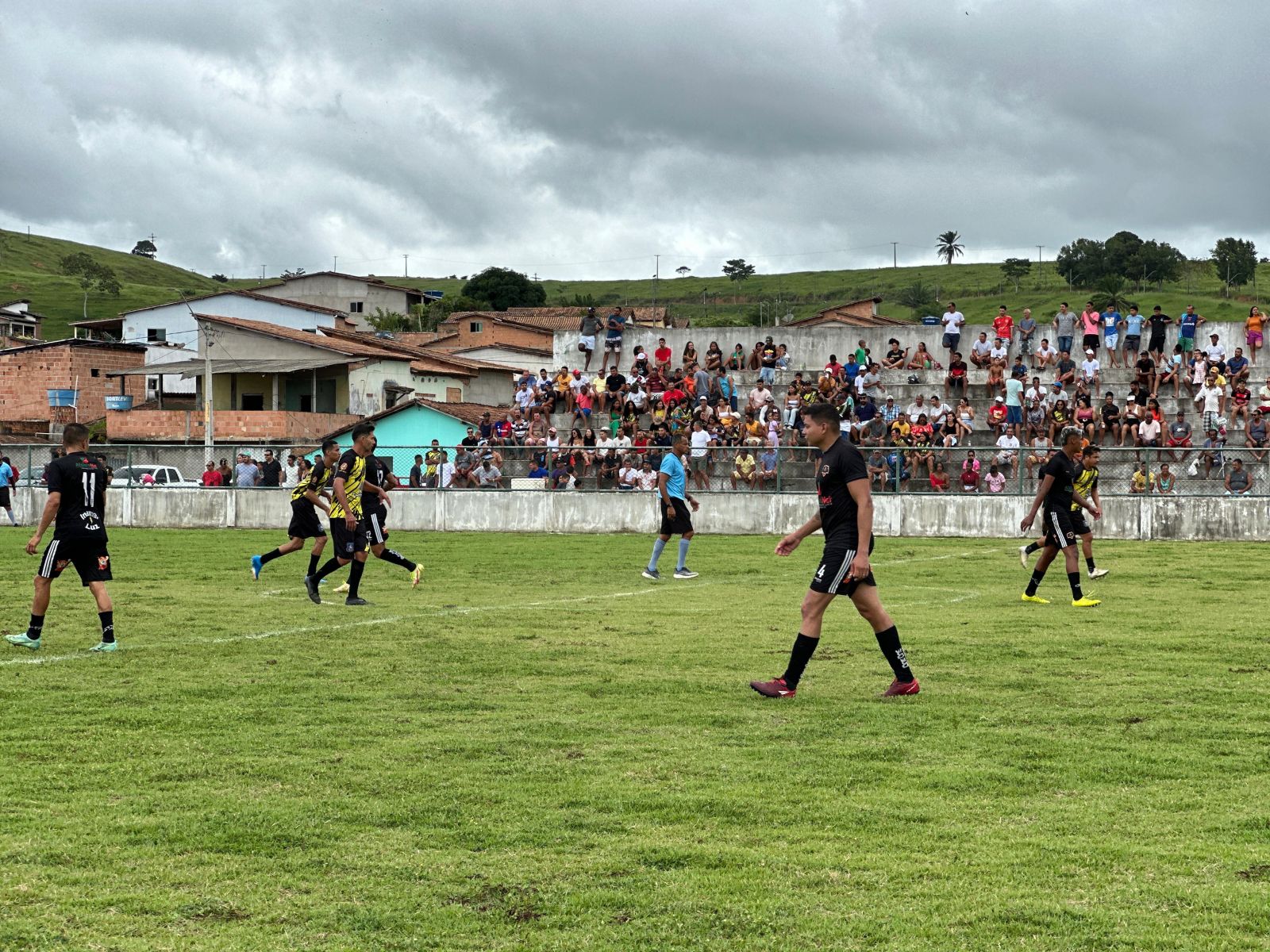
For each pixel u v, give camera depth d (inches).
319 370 2439.7
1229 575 786.2
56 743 319.6
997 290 5979.3
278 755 307.6
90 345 2738.7
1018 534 1120.8
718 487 1211.2
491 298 4933.6
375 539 652.7
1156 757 306.2
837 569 374.0
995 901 207.9
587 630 536.4
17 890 212.8
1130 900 208.7
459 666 442.6
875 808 261.6
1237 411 1352.1
